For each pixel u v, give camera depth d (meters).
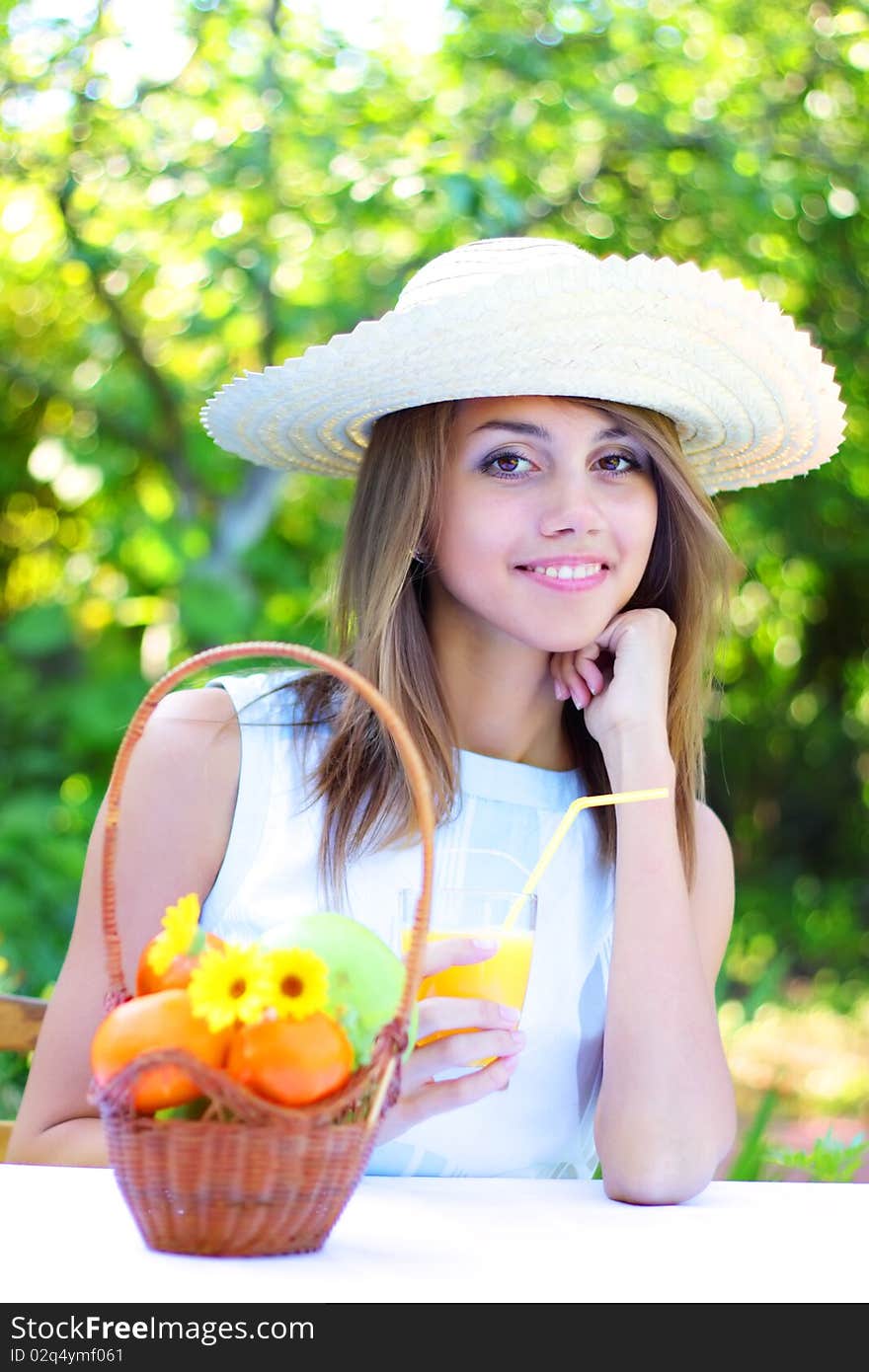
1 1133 2.08
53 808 5.72
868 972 9.20
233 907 2.09
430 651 2.18
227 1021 1.15
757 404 2.22
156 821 2.07
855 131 6.40
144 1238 1.22
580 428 2.07
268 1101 1.17
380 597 2.14
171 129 6.00
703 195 6.01
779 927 9.65
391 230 6.14
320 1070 1.18
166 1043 1.17
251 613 6.14
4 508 7.21
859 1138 2.56
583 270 1.94
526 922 1.67
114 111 5.93
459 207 5.31
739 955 9.29
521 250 2.16
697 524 2.23
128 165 5.96
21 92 5.88
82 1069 1.95
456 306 1.96
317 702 2.20
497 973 1.60
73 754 6.03
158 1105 1.18
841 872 10.14
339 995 1.23
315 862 2.10
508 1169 2.07
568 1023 2.13
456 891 1.64
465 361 2.01
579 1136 2.15
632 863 2.00
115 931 1.31
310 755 2.15
